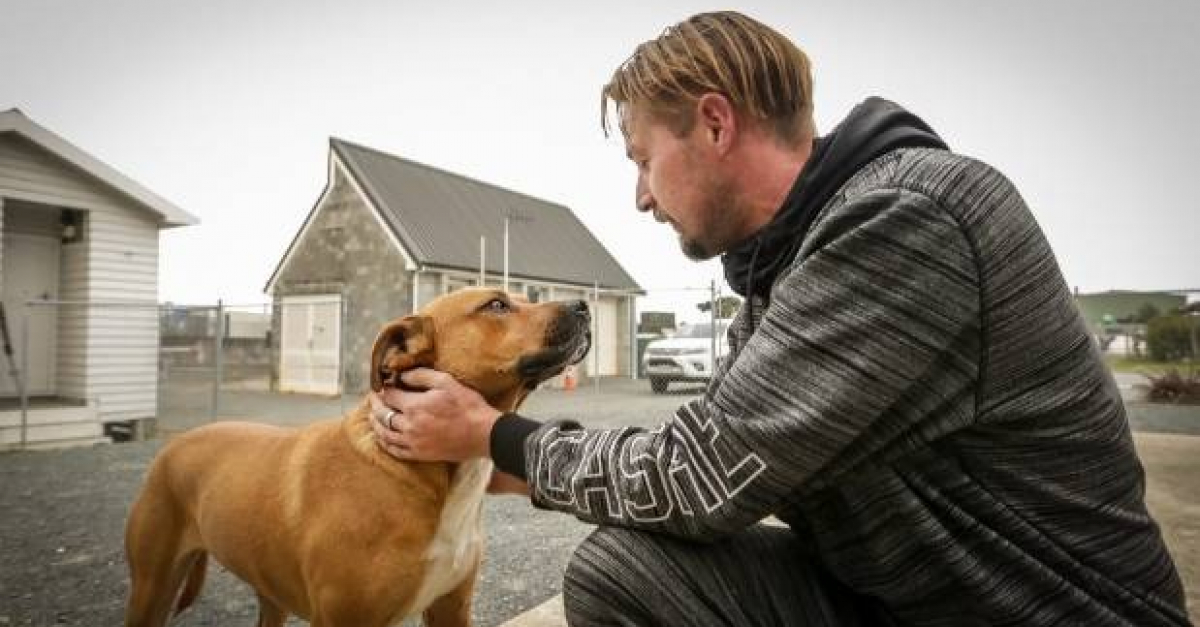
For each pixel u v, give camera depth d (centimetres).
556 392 1642
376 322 1638
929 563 111
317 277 1745
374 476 188
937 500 108
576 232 2586
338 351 1672
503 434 140
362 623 185
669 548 128
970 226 100
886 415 102
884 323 100
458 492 192
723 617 127
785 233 122
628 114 141
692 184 132
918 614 117
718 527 113
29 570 371
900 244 100
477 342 201
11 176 877
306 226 1775
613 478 120
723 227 135
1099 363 112
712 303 1361
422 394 158
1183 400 1241
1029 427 104
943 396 102
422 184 2041
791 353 106
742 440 107
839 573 125
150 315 1024
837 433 102
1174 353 1845
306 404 1371
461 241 1864
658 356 1512
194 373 2325
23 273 968
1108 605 106
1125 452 112
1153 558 111
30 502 543
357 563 183
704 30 131
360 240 1686
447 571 196
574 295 2153
